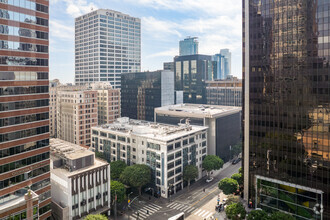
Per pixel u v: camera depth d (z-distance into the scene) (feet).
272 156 285.23
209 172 436.35
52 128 643.86
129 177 335.67
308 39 256.52
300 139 262.67
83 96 517.55
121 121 486.79
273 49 282.97
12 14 225.56
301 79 261.65
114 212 306.35
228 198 295.28
